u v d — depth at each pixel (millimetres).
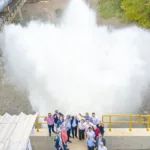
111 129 14844
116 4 36812
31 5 44219
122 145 14609
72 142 13781
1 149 11453
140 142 14469
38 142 14422
